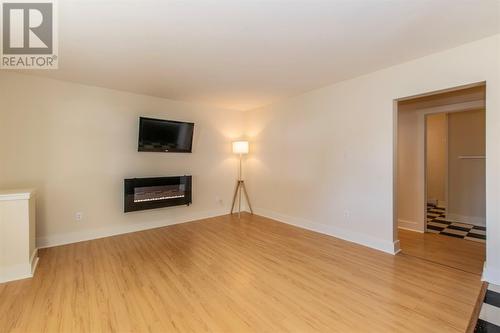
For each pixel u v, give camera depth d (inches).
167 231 153.9
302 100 158.9
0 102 115.2
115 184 147.6
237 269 100.2
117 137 147.9
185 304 75.9
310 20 76.5
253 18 75.3
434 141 236.2
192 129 173.3
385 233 119.1
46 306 74.7
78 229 135.6
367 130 124.8
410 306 74.8
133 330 64.3
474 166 169.2
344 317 69.7
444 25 79.8
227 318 69.2
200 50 96.4
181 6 68.9
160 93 155.0
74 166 134.4
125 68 114.1
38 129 124.3
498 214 86.7
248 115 204.7
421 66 104.7
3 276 89.8
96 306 74.7
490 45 87.4
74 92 133.7
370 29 82.0
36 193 123.3
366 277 93.3
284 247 125.3
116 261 108.3
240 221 177.8
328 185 144.7
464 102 139.9
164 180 163.5
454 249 122.6
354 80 129.8
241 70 117.9
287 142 170.9
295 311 72.5
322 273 96.6
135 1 66.3
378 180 121.1
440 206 228.7
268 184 187.5
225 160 198.5
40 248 124.0
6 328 65.0
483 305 75.2
